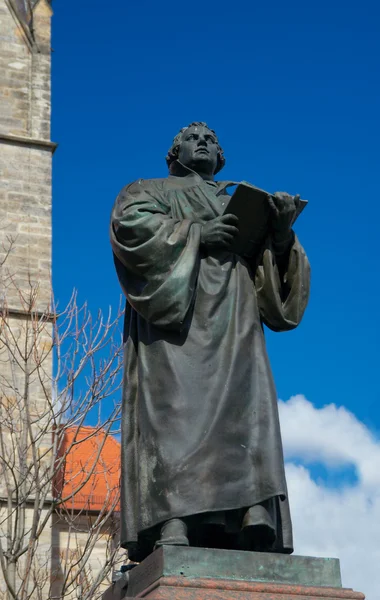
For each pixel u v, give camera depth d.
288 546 7.20
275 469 7.17
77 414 21.06
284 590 6.46
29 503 28.45
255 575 6.55
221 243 7.67
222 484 7.01
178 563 6.47
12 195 36.69
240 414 7.27
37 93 38.78
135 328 7.79
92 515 28.92
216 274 7.66
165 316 7.36
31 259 35.78
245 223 7.73
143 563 6.78
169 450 7.07
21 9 39.56
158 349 7.43
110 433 20.98
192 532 7.23
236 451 7.15
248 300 7.72
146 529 7.01
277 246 7.89
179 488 6.95
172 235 7.50
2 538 25.47
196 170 8.42
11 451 23.34
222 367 7.38
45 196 37.12
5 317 26.89
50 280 35.41
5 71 38.66
